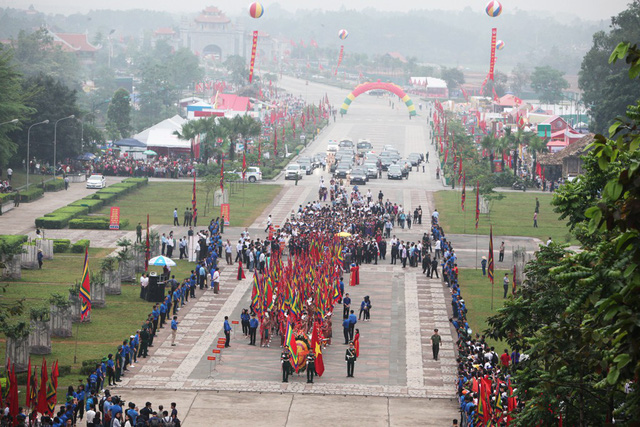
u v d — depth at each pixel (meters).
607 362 26.88
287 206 150.00
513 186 173.00
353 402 63.84
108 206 144.38
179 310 87.81
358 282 100.62
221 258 111.75
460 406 60.34
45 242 106.94
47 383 59.25
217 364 71.56
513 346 48.00
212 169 177.75
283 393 65.38
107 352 73.06
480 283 101.62
